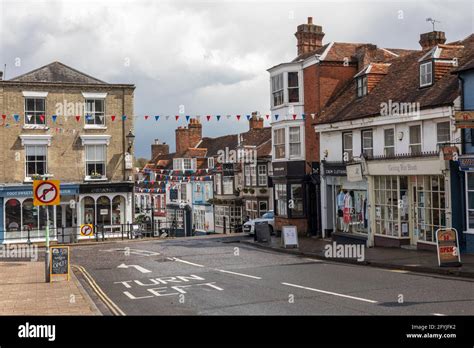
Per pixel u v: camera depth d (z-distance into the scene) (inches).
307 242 998.4
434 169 732.7
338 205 1002.7
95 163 1315.2
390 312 399.5
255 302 457.7
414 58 987.3
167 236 1475.1
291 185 1138.0
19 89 1248.8
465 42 913.5
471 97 710.5
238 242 1111.0
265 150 1571.1
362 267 677.3
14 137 1243.8
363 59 1100.5
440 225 752.3
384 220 862.5
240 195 1723.7
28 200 1250.6
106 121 1322.6
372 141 919.7
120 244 1166.3
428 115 770.8
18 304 468.8
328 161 1044.5
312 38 1302.9
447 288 494.9
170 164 2346.2
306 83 1139.9
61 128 1282.0
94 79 1354.6
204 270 684.1
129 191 1326.3
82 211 1294.3
